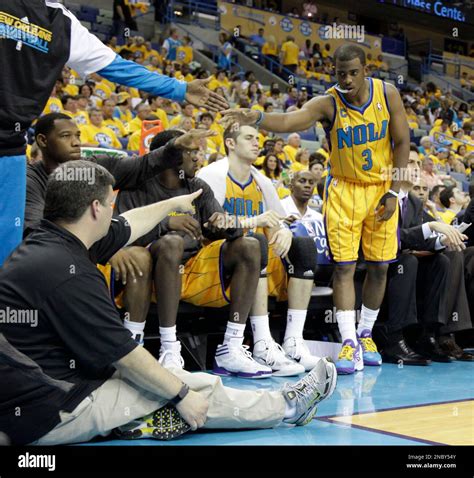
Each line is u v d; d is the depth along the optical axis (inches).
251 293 114.0
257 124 118.3
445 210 196.4
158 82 93.0
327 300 140.2
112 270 104.3
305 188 146.3
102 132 286.4
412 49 708.7
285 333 128.7
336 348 135.2
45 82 81.1
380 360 133.3
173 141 101.8
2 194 79.0
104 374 69.9
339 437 72.7
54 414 65.9
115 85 373.4
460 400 95.0
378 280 130.2
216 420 73.5
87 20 493.7
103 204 70.4
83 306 65.7
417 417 83.0
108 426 68.7
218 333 127.0
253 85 442.0
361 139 122.4
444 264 140.7
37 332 66.2
